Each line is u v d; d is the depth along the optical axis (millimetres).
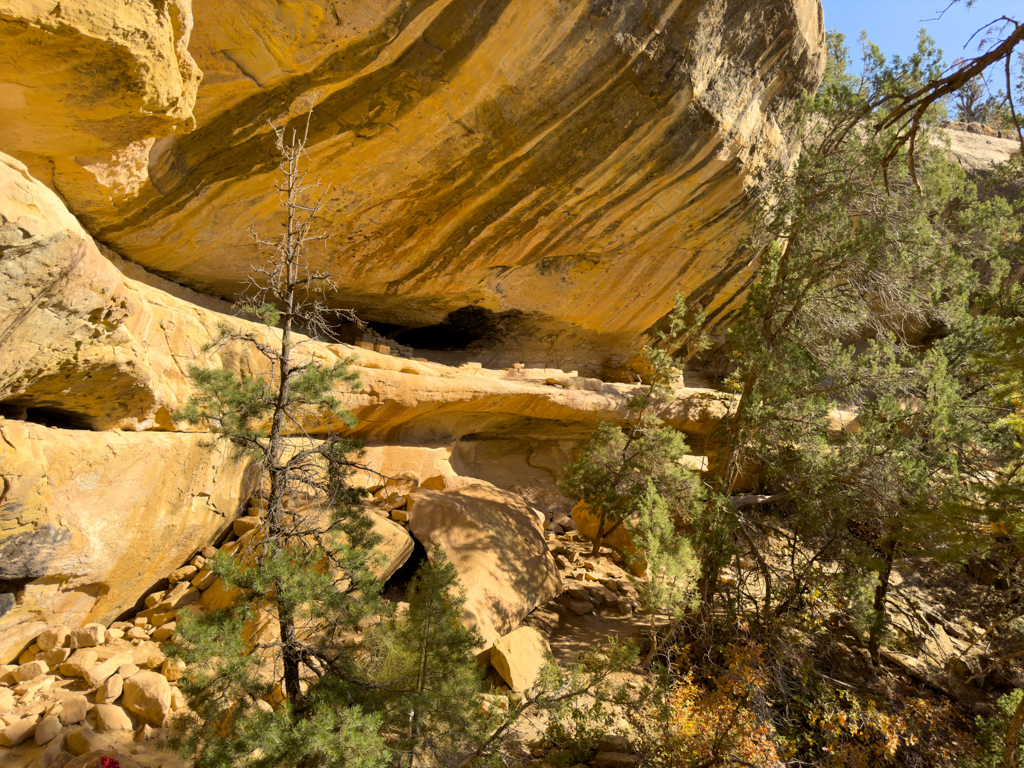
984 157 21812
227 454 7043
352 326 12008
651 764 6590
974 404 11703
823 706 8320
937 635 11531
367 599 4836
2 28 3549
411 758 4875
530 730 6578
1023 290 13555
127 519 5875
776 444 10617
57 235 3797
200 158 6789
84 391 5207
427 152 7707
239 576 4477
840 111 9906
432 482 10008
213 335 6562
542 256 10430
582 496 10953
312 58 6191
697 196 10445
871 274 10016
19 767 4340
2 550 4836
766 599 9398
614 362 15336
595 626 9219
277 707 5129
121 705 5078
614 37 7438
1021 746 7578
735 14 8578
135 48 4016
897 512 9609
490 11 6605
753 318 10125
